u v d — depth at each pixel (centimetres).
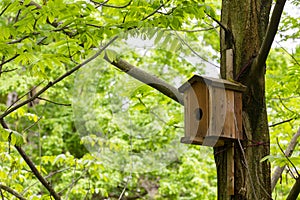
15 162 406
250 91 293
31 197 384
